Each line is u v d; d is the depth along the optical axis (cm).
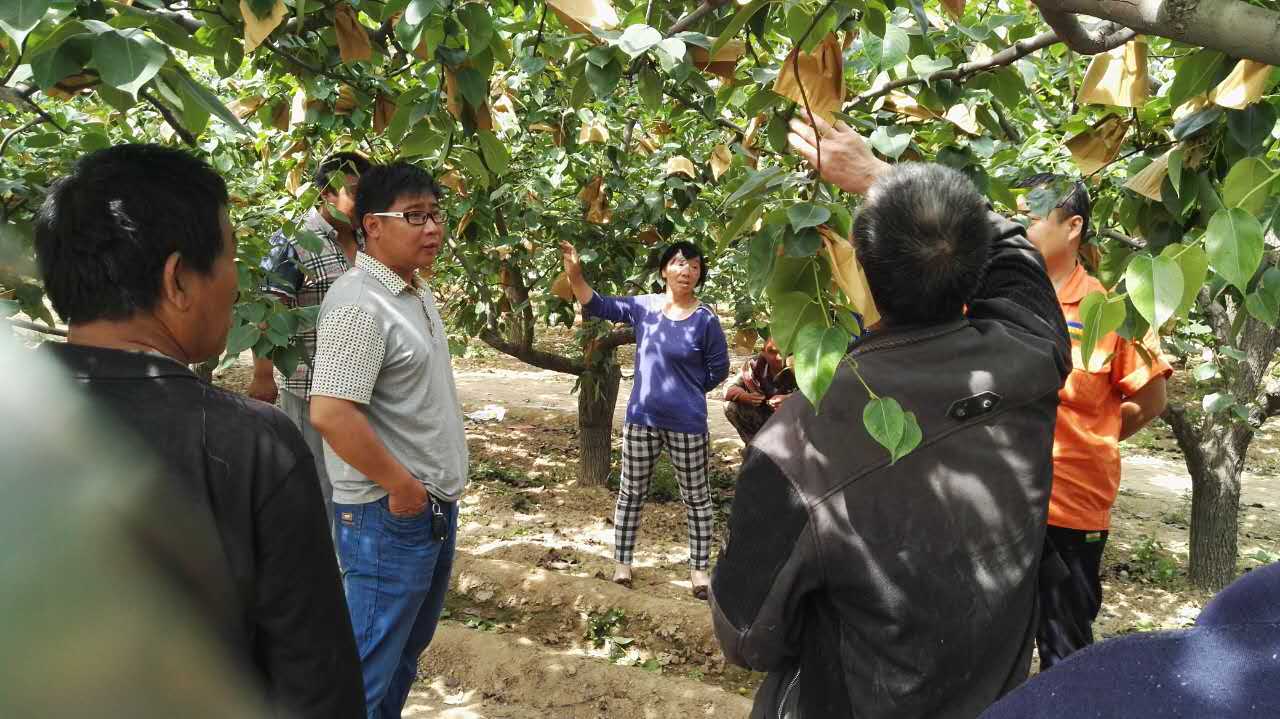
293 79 296
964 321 143
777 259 119
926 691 132
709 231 490
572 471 713
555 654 395
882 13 145
